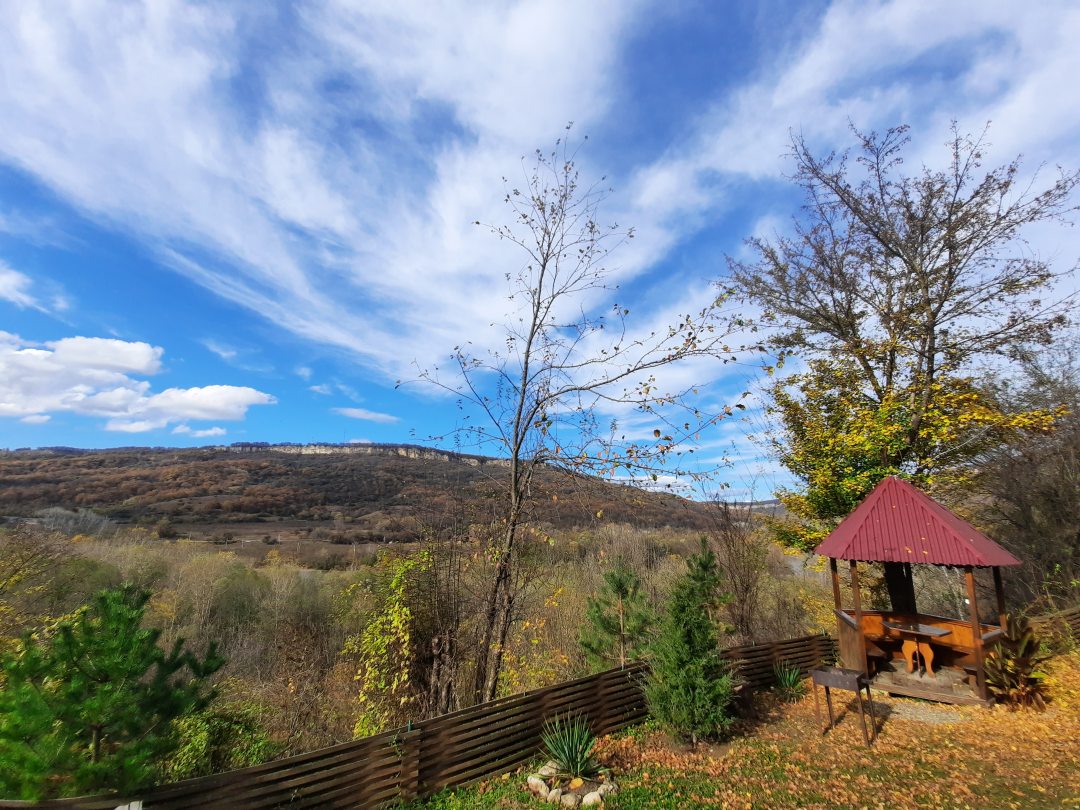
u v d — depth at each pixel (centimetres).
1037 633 1135
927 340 1612
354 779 578
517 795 645
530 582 1048
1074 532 1428
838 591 1118
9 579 1440
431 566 1050
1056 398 1653
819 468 1597
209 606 2467
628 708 876
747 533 1438
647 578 1417
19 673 419
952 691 934
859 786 643
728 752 768
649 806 609
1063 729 764
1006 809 571
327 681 1254
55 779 410
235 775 496
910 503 995
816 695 912
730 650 1003
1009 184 1516
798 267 1831
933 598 1730
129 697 433
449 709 944
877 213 1722
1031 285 1466
